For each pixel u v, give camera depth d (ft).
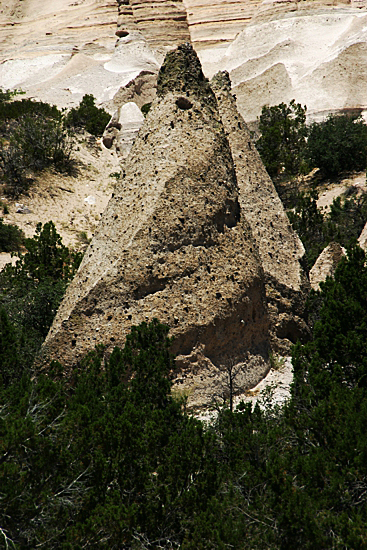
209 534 104.63
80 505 109.40
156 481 116.98
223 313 181.68
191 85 209.97
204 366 177.06
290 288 207.51
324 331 156.56
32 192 460.55
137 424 123.65
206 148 199.11
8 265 291.17
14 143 487.61
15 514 100.58
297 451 121.39
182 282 180.14
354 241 197.77
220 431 137.49
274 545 104.27
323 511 106.11
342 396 128.36
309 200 387.14
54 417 124.06
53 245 302.86
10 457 106.83
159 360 151.12
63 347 178.81
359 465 111.24
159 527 111.24
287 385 186.70
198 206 188.34
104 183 517.14
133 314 176.55
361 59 616.39
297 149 521.24
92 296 181.06
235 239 195.72
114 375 148.46
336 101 597.52
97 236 196.34
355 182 471.21
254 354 192.03
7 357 154.20
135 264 180.14
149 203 186.70
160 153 195.31
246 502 110.73
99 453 114.42
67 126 598.75
